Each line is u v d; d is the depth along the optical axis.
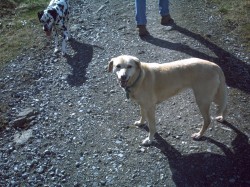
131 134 1.81
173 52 2.34
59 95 2.12
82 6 2.97
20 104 2.07
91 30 2.67
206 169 1.60
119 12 2.85
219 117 1.83
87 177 1.61
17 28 2.77
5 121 1.95
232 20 2.64
